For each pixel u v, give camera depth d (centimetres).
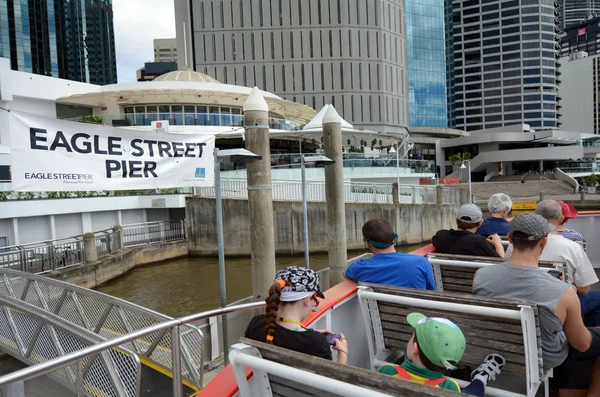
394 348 278
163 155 888
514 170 8038
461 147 8325
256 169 767
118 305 629
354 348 306
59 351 512
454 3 13012
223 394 188
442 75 8781
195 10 6309
